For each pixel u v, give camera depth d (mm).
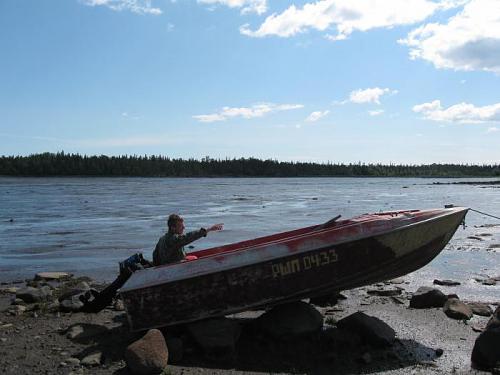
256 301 6086
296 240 6168
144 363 5137
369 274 6293
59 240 17281
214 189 71750
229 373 5230
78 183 102500
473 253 13555
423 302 7785
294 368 5379
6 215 28016
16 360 5543
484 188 76875
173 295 6066
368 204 36719
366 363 5484
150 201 42000
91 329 6535
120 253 14398
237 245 7543
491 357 5336
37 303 8195
